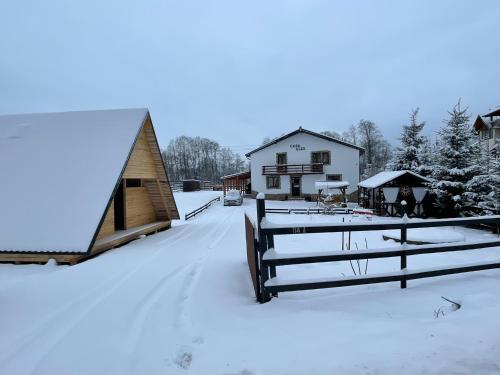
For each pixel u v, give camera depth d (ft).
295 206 94.32
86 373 9.62
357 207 92.17
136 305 14.89
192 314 13.10
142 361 10.03
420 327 11.07
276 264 13.42
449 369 8.80
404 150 94.63
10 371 9.91
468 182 52.06
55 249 26.37
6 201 29.48
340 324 11.44
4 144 34.94
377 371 8.80
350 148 107.65
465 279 15.99
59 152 33.50
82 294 16.75
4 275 23.80
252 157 114.73
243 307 13.38
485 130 106.32
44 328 12.85
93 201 28.84
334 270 20.71
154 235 40.91
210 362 9.55
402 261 14.90
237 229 45.73
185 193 138.82
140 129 35.78
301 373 8.84
